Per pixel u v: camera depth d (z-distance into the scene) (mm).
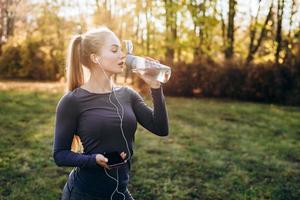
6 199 4359
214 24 14273
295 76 12711
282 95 12812
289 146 7039
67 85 2455
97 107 2297
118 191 2342
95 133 2262
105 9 16391
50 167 5336
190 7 14219
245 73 13258
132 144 2420
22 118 8219
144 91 13406
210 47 14773
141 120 2467
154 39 15250
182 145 6746
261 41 15406
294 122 9234
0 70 18188
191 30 14617
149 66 2258
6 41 20031
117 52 2355
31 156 5738
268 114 10188
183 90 13570
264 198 4711
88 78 2439
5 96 11031
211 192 4809
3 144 6258
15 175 5008
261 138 7555
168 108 10406
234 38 16031
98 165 2258
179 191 4793
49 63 17672
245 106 11438
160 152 6254
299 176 5480
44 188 4676
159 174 5273
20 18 25203
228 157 6168
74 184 2367
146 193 4707
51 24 19062
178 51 15555
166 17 14602
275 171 5637
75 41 2424
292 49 14023
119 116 2305
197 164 5734
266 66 13062
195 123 8609
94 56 2336
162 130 2428
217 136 7523
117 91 2418
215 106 11164
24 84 15375
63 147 2273
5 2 23906
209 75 13516
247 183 5129
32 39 18094
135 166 5527
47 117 8484
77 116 2295
